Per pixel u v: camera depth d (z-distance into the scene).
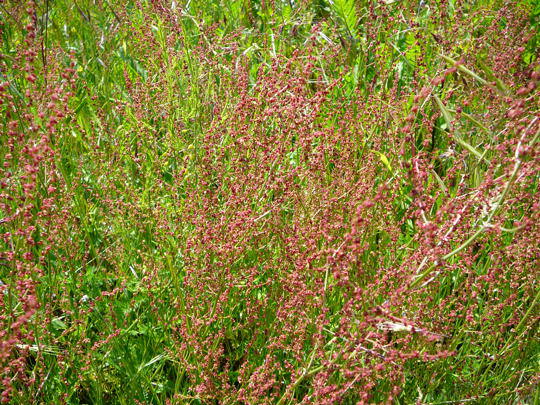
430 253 2.12
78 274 3.03
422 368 2.91
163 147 4.10
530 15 4.70
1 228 3.14
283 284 2.87
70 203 3.20
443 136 3.88
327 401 2.19
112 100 4.26
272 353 2.91
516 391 2.81
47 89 2.44
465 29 4.13
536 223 2.73
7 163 2.60
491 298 2.97
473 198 2.30
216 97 3.97
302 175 3.04
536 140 2.05
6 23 3.97
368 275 2.81
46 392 2.71
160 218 3.16
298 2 5.34
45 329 2.65
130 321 3.03
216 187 3.56
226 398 2.66
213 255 2.78
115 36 4.85
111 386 2.89
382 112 3.66
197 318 2.74
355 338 2.13
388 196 3.26
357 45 4.85
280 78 3.15
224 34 5.07
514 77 3.41
